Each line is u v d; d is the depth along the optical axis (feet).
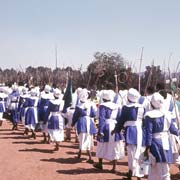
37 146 48.34
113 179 32.89
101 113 35.09
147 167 30.53
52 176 33.65
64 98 49.65
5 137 55.42
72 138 56.39
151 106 26.63
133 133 31.19
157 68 67.41
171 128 26.73
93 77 82.84
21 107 59.57
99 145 35.86
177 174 34.73
